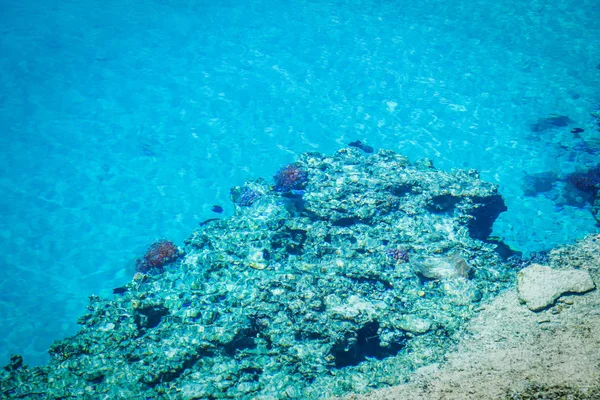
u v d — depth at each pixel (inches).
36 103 722.8
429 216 507.5
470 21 883.4
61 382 374.3
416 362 353.4
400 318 391.5
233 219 518.3
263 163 617.6
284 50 816.9
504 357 327.3
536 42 819.4
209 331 391.2
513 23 875.4
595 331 326.3
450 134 645.9
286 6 945.5
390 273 439.5
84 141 663.1
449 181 525.7
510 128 652.1
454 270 435.5
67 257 519.5
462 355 346.3
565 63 766.5
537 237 499.2
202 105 713.6
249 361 373.4
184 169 617.9
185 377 368.8
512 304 384.8
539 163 597.6
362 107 695.7
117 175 613.9
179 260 496.7
